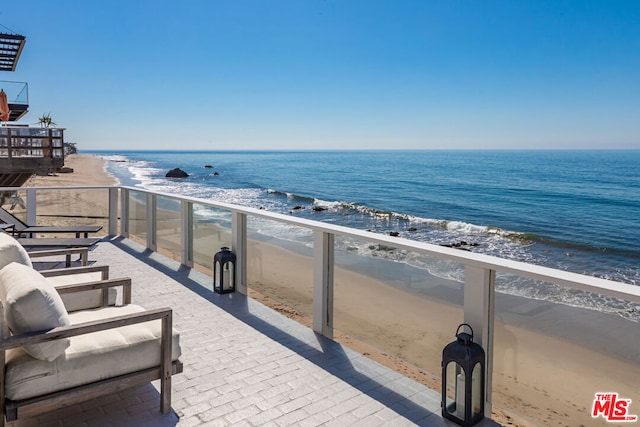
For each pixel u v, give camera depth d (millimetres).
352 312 3191
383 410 2428
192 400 2484
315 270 3469
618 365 1823
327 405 2463
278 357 3061
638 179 34875
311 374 2822
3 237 2479
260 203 24484
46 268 5270
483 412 2365
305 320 3715
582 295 1905
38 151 12680
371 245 2994
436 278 2582
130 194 7129
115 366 2133
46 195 7230
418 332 2715
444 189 30234
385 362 3109
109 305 3180
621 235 15602
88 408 2377
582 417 1973
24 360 1916
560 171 43594
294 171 52812
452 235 16094
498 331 2293
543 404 2109
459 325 2455
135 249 6480
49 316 1917
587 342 1917
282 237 3846
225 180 40688
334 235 3309
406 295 2775
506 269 2168
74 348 2057
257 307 4055
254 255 4246
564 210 20953
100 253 6195
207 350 3148
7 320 1974
